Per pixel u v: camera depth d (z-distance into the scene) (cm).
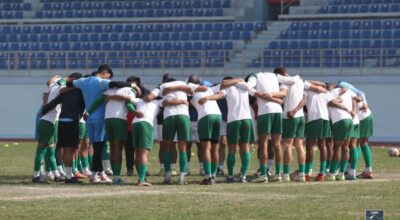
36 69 4978
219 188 1920
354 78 4497
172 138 2070
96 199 1680
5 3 5550
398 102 4428
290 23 5003
